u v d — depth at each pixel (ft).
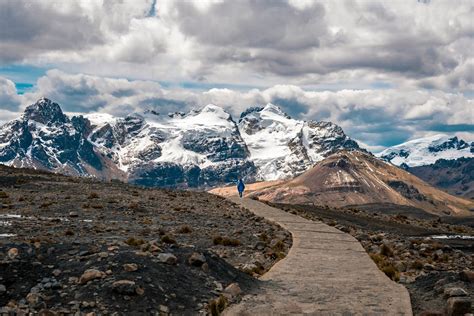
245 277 70.38
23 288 56.29
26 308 51.37
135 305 53.31
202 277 64.64
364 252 97.09
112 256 63.67
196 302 57.36
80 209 132.46
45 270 60.44
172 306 55.06
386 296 62.59
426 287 70.28
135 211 137.49
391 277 78.33
